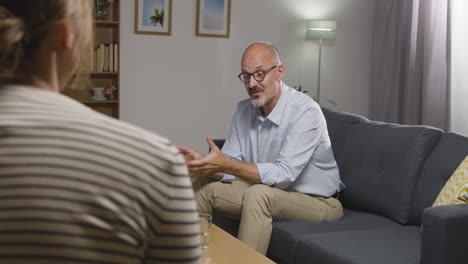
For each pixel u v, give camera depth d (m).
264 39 5.53
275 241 2.66
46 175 0.56
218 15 5.28
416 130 2.77
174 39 5.14
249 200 2.66
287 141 2.89
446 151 2.64
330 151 3.00
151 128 5.16
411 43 5.42
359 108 6.04
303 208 2.78
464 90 5.20
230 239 2.18
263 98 2.93
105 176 0.57
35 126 0.58
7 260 0.54
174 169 0.61
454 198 2.32
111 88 4.73
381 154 2.87
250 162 3.13
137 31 4.99
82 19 0.64
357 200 2.96
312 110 2.93
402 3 5.51
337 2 5.79
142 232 0.58
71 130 0.59
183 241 0.61
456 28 5.22
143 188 0.59
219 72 5.36
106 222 0.56
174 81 5.19
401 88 5.63
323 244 2.37
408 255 2.23
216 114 5.41
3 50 0.59
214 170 2.73
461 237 2.08
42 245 0.54
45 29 0.60
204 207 2.85
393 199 2.74
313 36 5.50
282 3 5.56
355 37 5.91
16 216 0.54
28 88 0.61
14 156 0.56
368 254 2.24
